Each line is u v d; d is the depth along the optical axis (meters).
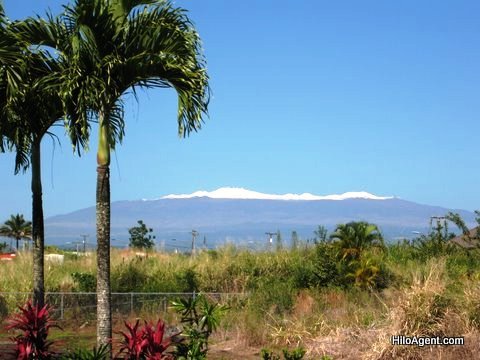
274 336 13.58
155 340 7.18
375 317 13.09
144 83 11.42
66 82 10.66
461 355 10.77
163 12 11.09
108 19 10.73
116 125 12.23
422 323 11.22
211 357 12.19
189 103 11.24
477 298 11.73
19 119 13.42
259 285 19.22
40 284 14.07
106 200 11.02
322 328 13.62
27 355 7.91
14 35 11.21
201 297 8.04
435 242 24.03
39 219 14.16
